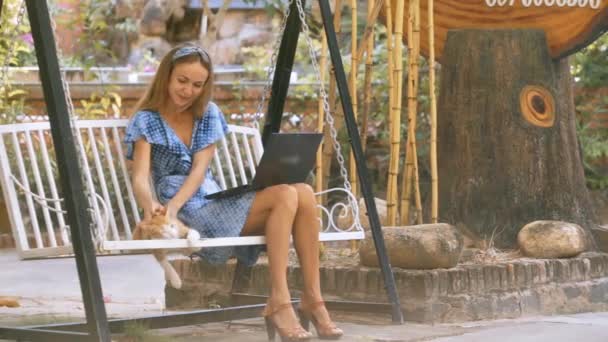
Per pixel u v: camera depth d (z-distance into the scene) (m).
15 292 7.01
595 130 11.72
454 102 7.23
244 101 11.70
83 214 4.22
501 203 7.07
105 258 9.23
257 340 4.95
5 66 4.90
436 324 5.56
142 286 7.57
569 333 5.16
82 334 4.21
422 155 11.26
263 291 6.21
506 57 7.14
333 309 5.52
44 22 4.28
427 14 7.32
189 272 6.47
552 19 7.18
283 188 4.68
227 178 10.25
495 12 7.21
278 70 5.82
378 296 5.80
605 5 7.04
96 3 14.07
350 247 7.07
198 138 4.98
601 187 11.56
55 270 8.18
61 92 4.27
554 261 6.29
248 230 4.79
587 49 11.65
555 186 7.12
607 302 6.50
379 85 11.53
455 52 7.24
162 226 4.49
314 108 11.88
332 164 11.54
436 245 5.72
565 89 7.31
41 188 4.91
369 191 5.42
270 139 4.60
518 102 7.12
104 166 10.12
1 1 5.06
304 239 4.75
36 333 4.41
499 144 7.10
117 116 11.27
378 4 6.53
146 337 4.68
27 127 4.95
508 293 5.95
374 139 11.75
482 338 5.00
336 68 5.41
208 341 4.94
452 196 7.20
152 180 5.00
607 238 7.19
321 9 5.43
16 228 4.73
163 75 4.88
